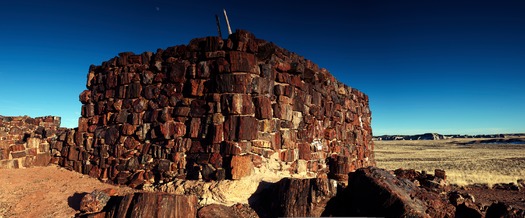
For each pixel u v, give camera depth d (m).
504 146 82.94
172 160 9.00
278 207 7.16
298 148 10.24
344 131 14.14
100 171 10.55
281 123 9.44
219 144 8.40
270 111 8.83
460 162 37.22
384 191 6.51
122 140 10.26
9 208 7.78
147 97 10.08
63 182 9.90
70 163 11.53
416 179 13.94
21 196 8.48
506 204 6.99
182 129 9.12
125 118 10.41
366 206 6.75
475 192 14.52
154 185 8.95
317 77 12.20
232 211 7.09
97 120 11.37
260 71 9.09
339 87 14.30
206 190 7.86
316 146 11.34
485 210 8.49
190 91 9.09
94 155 10.93
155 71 10.16
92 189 9.31
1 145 10.75
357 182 7.32
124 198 6.66
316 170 11.11
